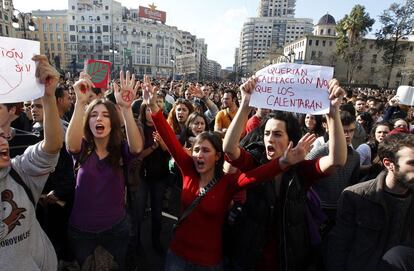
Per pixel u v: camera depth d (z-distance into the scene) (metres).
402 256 1.19
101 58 95.56
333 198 2.88
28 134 2.98
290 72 2.00
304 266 2.16
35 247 1.81
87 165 2.43
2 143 1.54
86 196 2.40
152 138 3.66
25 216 1.69
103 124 2.40
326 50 70.12
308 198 2.29
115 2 96.25
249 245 2.06
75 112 2.33
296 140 2.15
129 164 2.61
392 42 46.72
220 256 2.27
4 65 1.69
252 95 2.06
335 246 2.00
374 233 1.85
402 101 6.90
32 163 1.75
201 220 2.23
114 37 95.62
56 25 93.69
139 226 3.60
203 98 6.95
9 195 1.63
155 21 111.12
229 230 2.30
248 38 140.25
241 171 2.23
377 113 7.39
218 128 5.57
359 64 57.62
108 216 2.43
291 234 1.98
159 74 105.81
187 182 2.44
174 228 2.38
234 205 2.29
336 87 1.86
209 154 2.29
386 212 1.82
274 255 2.07
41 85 1.74
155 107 2.58
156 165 3.63
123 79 2.57
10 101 1.69
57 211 2.70
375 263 1.80
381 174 1.91
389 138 1.83
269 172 1.90
